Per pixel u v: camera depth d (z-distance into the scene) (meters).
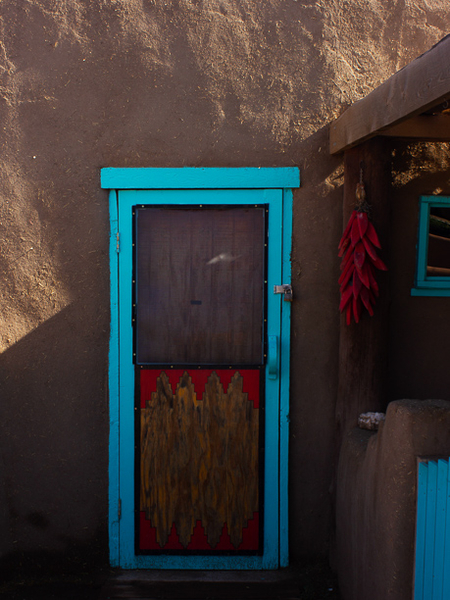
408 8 3.19
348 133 2.87
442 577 2.02
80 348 3.29
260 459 3.32
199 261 3.26
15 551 3.35
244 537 3.35
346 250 3.04
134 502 3.35
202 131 3.20
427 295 3.31
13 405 3.30
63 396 3.30
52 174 3.22
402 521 2.22
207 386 3.30
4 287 3.26
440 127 2.93
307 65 3.18
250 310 3.27
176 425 3.31
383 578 2.34
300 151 3.21
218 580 3.25
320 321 3.28
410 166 3.25
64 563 3.36
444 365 3.34
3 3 3.15
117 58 3.17
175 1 3.14
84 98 3.18
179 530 3.35
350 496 2.90
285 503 3.34
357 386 3.12
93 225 3.24
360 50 3.19
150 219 3.24
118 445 3.32
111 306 3.26
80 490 3.34
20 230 3.24
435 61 1.92
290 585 3.19
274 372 3.20
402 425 2.23
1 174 3.21
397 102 2.25
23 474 3.32
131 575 3.29
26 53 3.17
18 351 3.28
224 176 3.20
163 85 3.18
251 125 3.20
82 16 3.15
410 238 3.28
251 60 3.17
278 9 3.16
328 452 3.33
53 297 3.26
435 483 2.08
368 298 2.96
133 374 3.30
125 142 3.20
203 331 3.28
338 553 3.15
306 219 3.24
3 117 3.19
